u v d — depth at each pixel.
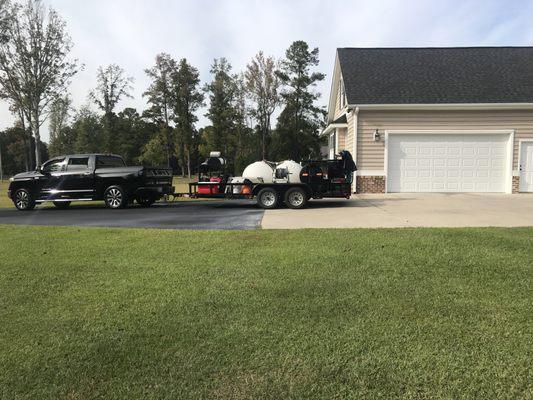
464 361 2.92
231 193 12.43
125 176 13.25
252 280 4.73
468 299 4.05
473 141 15.68
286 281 4.67
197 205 13.74
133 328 3.55
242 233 7.55
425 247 6.09
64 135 46.47
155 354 3.11
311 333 3.39
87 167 13.55
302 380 2.75
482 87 16.05
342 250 6.02
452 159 15.79
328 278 4.75
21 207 13.73
